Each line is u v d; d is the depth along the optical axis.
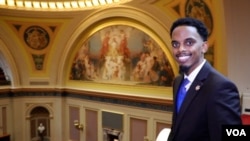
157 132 8.66
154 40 8.59
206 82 1.48
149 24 8.33
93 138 10.84
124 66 9.65
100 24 10.23
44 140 12.09
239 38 3.88
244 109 3.86
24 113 11.74
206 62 1.60
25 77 11.70
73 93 11.53
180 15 7.14
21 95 11.67
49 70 11.83
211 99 1.38
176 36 1.53
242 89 3.94
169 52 8.15
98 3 9.60
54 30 11.21
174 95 1.78
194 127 1.46
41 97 11.84
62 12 10.46
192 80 1.60
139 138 9.22
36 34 11.24
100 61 10.44
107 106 10.24
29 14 10.55
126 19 9.31
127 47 9.49
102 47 10.31
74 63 11.45
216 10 4.96
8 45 11.05
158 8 7.82
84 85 11.12
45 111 12.20
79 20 10.50
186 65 1.57
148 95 8.90
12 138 11.50
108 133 10.23
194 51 1.51
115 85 9.98
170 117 8.26
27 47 11.43
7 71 11.63
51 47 11.59
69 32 10.98
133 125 9.41
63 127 11.96
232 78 4.02
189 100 1.52
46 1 10.05
